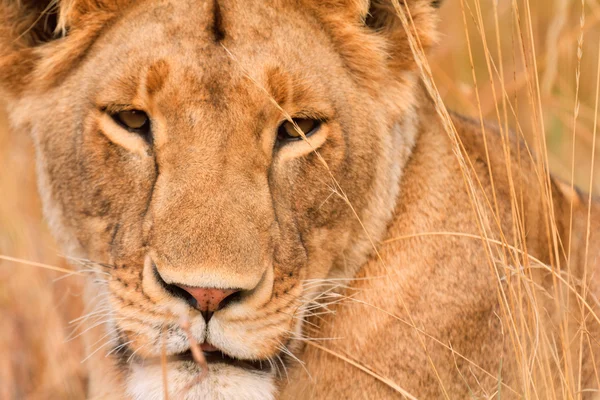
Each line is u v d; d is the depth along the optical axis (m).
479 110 6.33
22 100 6.38
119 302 5.80
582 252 7.16
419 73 6.49
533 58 6.61
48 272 8.83
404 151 6.43
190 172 5.60
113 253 5.91
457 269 6.41
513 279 6.61
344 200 6.16
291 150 5.93
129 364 6.06
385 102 6.39
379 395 6.23
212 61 5.68
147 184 5.80
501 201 6.75
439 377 6.07
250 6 5.92
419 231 6.39
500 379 6.08
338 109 6.06
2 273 8.98
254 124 5.71
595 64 10.62
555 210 7.08
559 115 9.87
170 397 5.59
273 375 5.93
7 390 8.65
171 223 5.50
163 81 5.66
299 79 5.85
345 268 6.33
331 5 6.26
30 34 6.30
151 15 5.91
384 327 6.24
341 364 6.25
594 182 9.66
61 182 6.25
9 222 9.13
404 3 6.38
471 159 6.73
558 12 9.73
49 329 8.42
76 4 6.05
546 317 6.79
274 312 5.72
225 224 5.47
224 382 5.61
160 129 5.72
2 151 9.34
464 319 6.40
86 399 8.31
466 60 10.74
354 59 6.31
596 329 7.08
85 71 6.05
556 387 6.83
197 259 5.36
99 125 5.89
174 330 5.50
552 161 9.94
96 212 6.04
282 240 5.79
